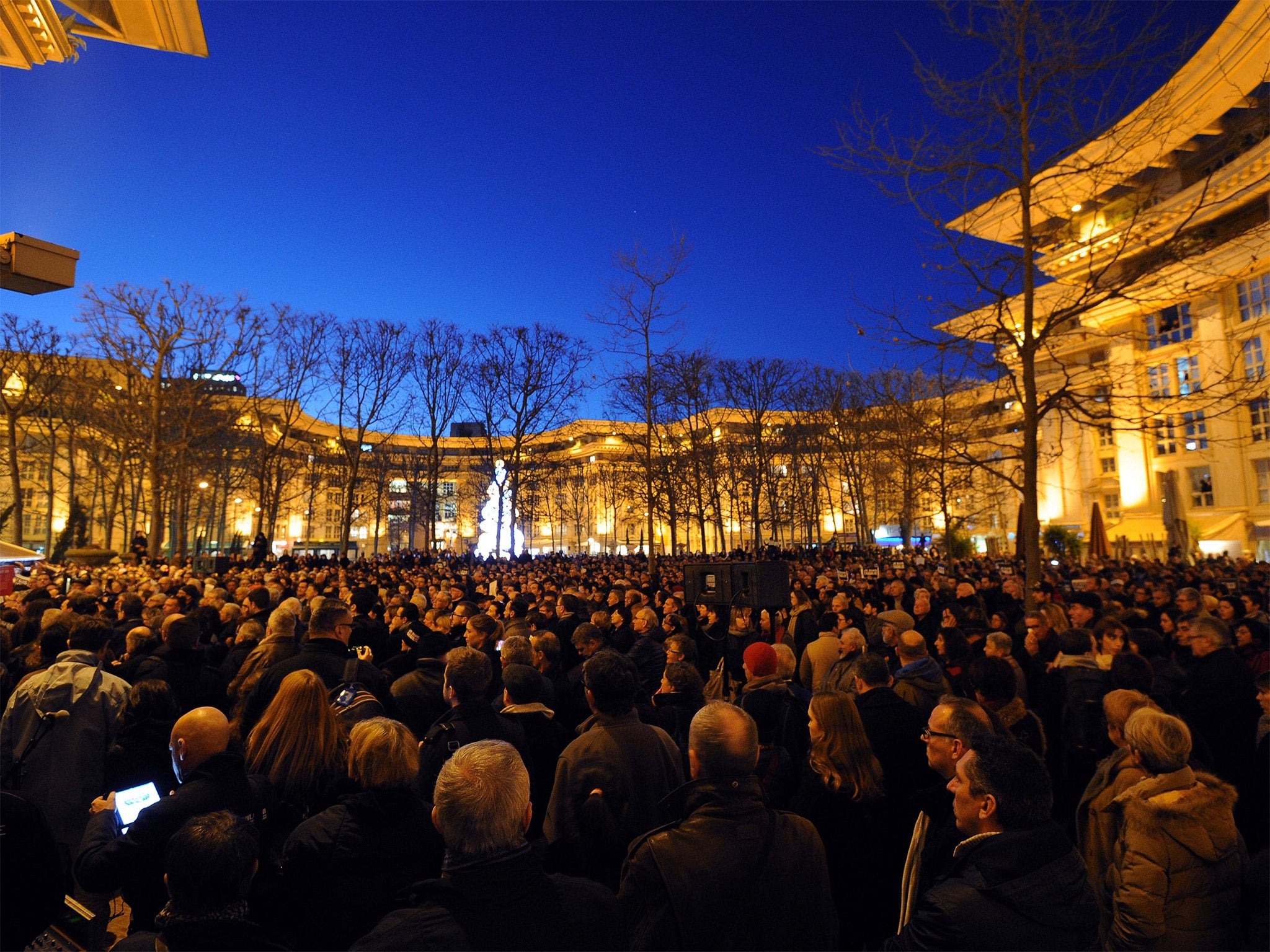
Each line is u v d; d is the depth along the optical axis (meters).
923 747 3.65
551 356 30.47
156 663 5.25
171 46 11.33
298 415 36.44
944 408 17.52
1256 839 4.23
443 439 55.91
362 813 2.61
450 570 24.06
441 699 4.68
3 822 2.39
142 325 25.50
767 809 2.41
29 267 4.43
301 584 12.13
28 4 9.39
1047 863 2.00
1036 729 3.86
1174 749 2.78
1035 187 10.72
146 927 2.77
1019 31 9.12
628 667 3.43
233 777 2.96
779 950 2.17
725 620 6.49
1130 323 40.59
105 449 35.47
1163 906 2.62
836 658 6.48
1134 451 42.19
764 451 33.88
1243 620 7.03
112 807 3.04
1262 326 32.53
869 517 49.97
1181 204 23.64
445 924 1.85
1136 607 9.87
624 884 2.29
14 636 6.35
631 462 45.28
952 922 1.93
